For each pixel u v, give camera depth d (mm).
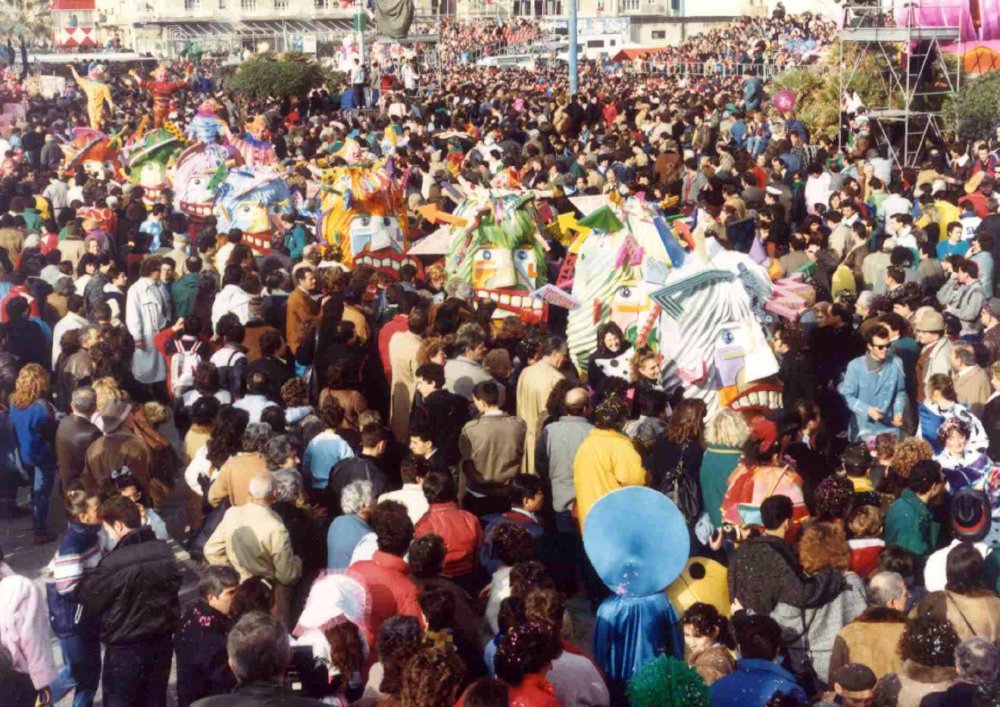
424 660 4980
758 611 6363
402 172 19359
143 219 16594
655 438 8391
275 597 6699
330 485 7828
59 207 19266
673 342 10164
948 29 25188
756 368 9789
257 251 15461
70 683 7316
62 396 10711
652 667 5324
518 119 28094
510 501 7875
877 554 6898
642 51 69188
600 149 23062
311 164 20141
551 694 5262
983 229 13781
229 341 10219
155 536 6758
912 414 9625
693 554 7953
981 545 6828
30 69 64062
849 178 17906
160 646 6664
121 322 12305
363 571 6324
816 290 12500
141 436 8969
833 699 5863
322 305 10891
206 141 18969
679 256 11312
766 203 16875
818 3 81438
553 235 13594
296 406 8969
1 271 13086
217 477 7887
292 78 38438
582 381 10695
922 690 5422
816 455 7859
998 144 22469
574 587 8742
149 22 81312
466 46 68125
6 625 6109
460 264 12844
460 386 9516
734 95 37281
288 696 5031
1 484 10242
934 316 9875
